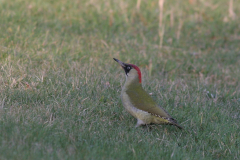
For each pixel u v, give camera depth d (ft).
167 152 27.78
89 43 51.03
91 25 58.34
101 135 28.50
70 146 25.39
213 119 34.83
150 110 29.86
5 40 44.73
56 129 27.58
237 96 41.47
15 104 31.30
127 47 52.65
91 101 34.14
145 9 68.44
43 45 46.09
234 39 64.39
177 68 49.49
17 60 39.91
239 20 70.90
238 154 29.32
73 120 30.09
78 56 45.32
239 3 78.23
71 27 55.83
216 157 29.30
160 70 48.44
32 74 37.29
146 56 50.67
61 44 47.93
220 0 78.33
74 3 63.87
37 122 28.04
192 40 61.57
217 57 56.44
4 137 24.71
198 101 38.22
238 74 49.96
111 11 63.98
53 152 23.76
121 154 25.53
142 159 25.89
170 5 71.97
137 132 30.50
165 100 36.94
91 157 24.18
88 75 39.24
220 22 69.26
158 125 32.40
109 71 42.42
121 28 60.29
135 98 30.50
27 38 46.50
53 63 41.24
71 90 35.29
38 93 33.60
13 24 50.78
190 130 32.30
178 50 56.18
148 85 40.29
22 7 57.72
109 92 36.47
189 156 27.78
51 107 31.55
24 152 22.99
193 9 71.97
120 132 29.35
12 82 34.50
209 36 64.08
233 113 36.68
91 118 31.30
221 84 46.83
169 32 62.34
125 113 33.32
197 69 49.75
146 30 61.62
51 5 61.41
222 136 31.78
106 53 48.52
